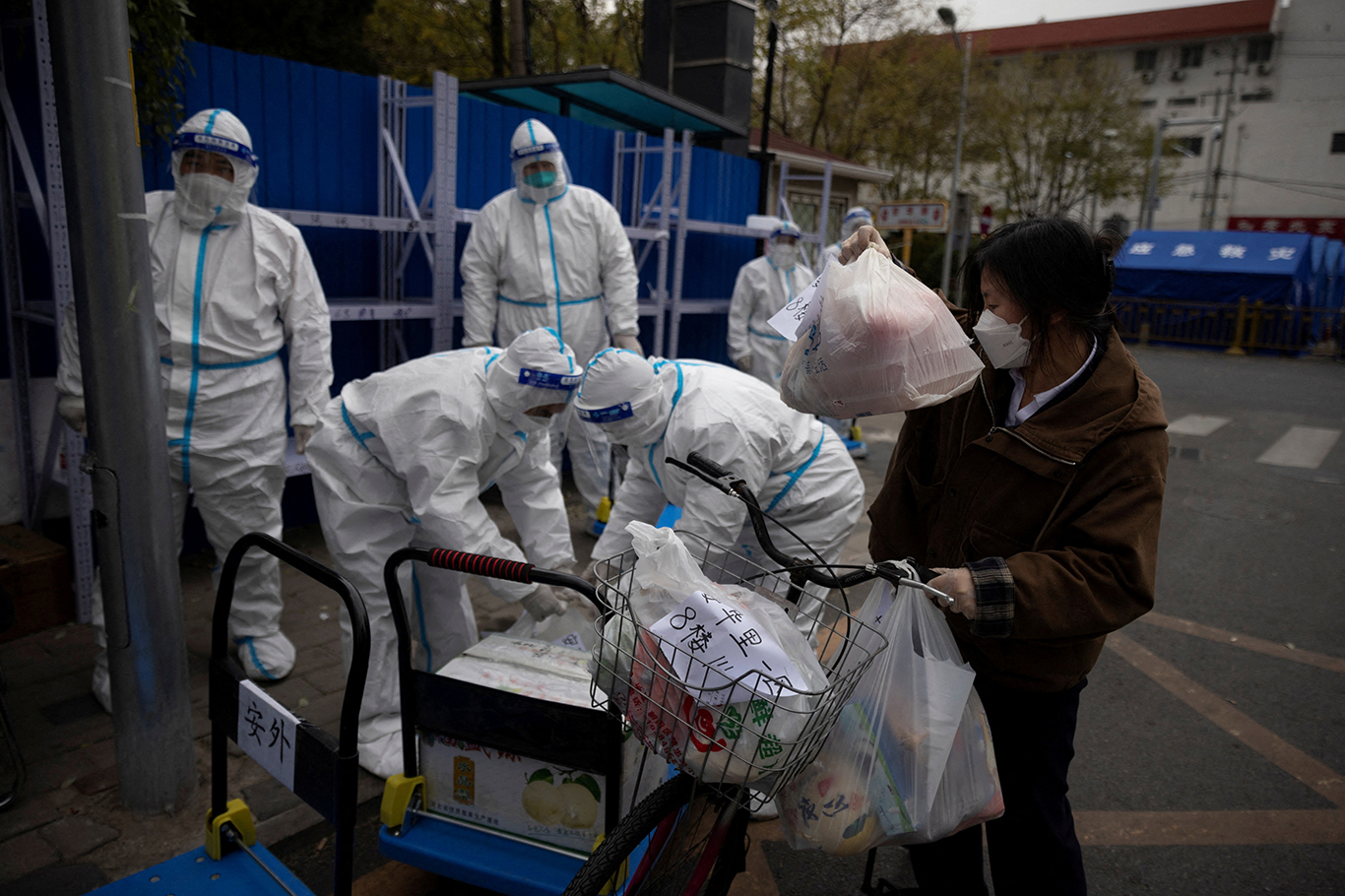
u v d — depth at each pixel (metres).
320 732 1.98
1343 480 8.22
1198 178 40.53
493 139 6.16
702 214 8.09
